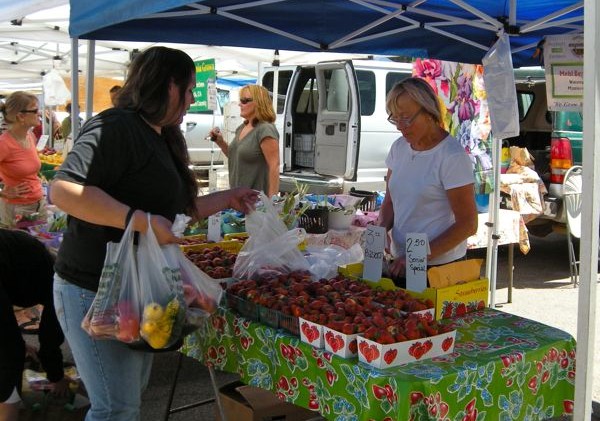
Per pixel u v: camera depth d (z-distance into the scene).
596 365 4.31
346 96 8.06
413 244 2.57
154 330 2.06
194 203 2.60
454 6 4.00
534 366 2.23
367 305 2.33
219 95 12.70
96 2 3.22
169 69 2.21
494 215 4.84
